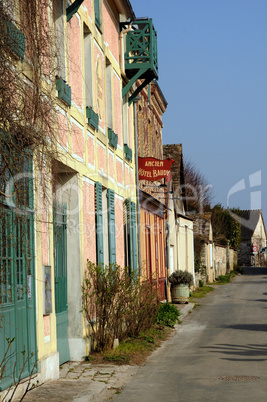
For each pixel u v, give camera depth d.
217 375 9.97
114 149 15.27
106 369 10.52
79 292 11.41
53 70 8.56
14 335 7.97
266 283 39.03
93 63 13.00
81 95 11.92
